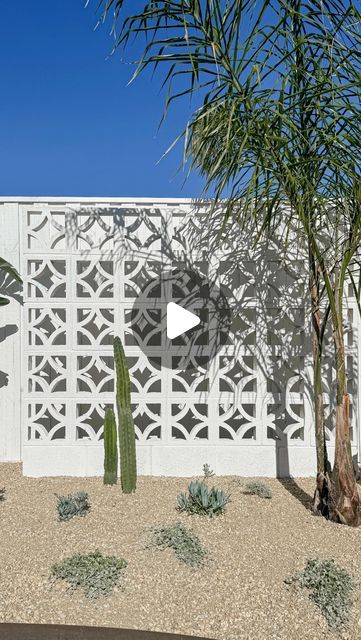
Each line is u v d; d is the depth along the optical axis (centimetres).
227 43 306
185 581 287
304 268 506
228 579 290
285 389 524
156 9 306
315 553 324
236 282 539
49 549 328
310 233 357
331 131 337
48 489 466
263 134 328
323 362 526
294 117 355
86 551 323
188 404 518
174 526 354
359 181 328
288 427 521
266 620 253
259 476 516
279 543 340
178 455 515
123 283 518
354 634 242
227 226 516
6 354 585
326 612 256
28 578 288
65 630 236
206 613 258
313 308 409
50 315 514
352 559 315
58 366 520
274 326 525
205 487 404
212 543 336
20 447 584
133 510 402
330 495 388
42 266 514
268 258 524
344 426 380
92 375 624
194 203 523
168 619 253
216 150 363
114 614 256
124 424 454
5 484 485
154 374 517
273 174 350
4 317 585
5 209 567
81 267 589
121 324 517
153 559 311
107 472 478
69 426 516
